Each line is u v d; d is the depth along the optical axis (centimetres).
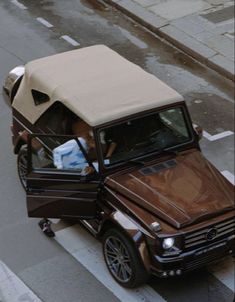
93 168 1505
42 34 2656
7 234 1692
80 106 1538
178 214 1420
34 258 1619
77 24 2747
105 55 1759
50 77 1662
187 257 1413
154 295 1505
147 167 1545
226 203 1467
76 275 1565
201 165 1573
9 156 1986
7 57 2489
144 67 2500
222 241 1455
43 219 1694
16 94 1839
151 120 1562
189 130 1617
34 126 1722
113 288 1522
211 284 1544
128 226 1426
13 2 2884
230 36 2661
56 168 1527
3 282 1547
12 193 1838
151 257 1412
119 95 1576
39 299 1502
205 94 2364
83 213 1545
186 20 2759
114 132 1520
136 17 2784
